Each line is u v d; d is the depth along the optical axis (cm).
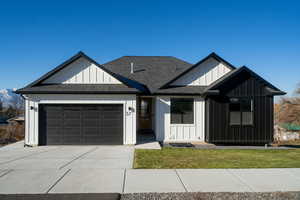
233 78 1206
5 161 766
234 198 451
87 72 1207
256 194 472
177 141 1270
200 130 1278
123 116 1162
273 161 788
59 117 1151
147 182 543
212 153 951
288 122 2391
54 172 626
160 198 450
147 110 1580
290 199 447
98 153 921
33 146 1123
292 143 1750
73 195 461
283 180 563
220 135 1192
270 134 1193
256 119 1198
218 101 1203
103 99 1161
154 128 1466
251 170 655
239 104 1204
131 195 464
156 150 1006
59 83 1198
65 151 970
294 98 2456
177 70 1638
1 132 1739
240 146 1188
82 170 647
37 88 1138
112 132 1159
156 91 1245
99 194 467
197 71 1342
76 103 1152
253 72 1191
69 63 1194
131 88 1169
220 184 531
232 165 716
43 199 441
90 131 1155
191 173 620
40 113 1145
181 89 1280
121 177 581
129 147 1080
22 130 1772
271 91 1196
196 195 465
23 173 616
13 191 482
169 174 609
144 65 1728
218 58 1335
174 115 1278
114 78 1214
